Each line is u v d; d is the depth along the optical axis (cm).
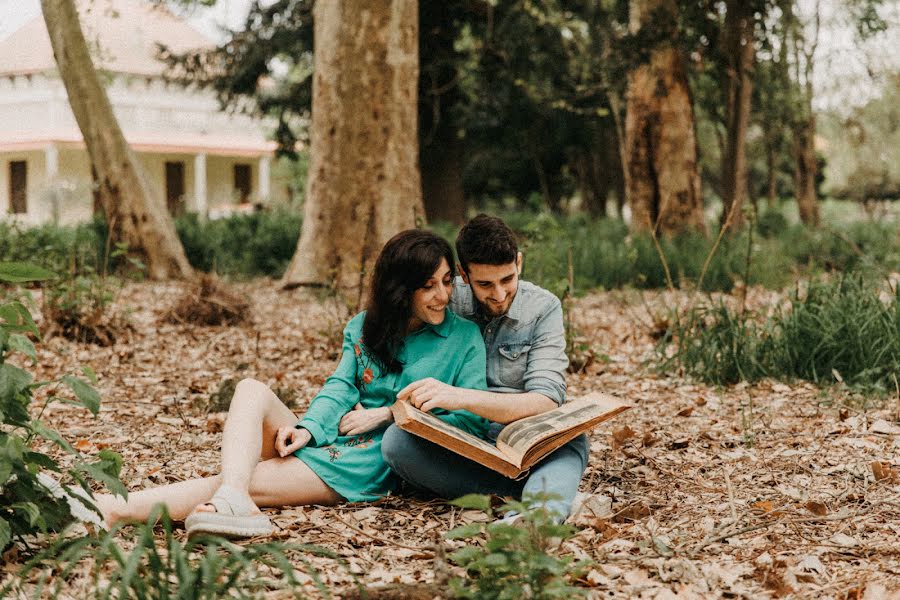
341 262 1209
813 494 386
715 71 1961
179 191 3481
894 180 3541
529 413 352
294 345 830
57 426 520
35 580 277
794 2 1859
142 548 234
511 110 2248
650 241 1360
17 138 3183
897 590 277
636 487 401
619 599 278
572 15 2003
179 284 1302
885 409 538
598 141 2622
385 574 294
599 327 872
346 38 1195
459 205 2138
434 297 360
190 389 635
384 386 373
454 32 1922
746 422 517
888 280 661
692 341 668
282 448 356
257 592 272
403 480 375
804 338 634
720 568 299
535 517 253
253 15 1958
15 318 281
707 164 3319
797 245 1584
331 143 1216
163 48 2025
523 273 721
